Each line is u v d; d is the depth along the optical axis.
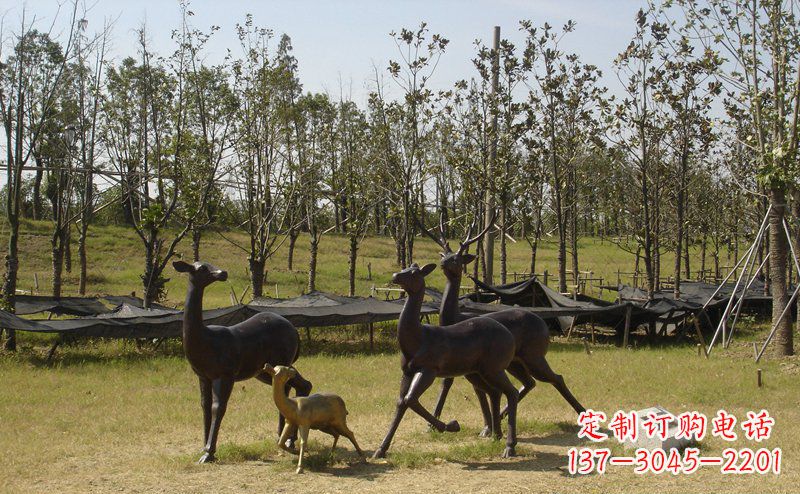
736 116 17.67
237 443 9.36
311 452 8.72
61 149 25.00
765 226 16.41
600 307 19.92
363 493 7.30
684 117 22.41
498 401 9.42
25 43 19.75
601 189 31.03
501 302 22.34
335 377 14.41
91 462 8.49
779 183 15.85
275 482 7.68
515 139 21.41
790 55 16.17
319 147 28.42
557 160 24.70
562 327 21.91
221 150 23.36
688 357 16.77
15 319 15.53
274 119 24.73
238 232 47.81
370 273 38.34
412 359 8.65
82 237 30.36
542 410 11.29
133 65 25.88
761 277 29.45
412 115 21.95
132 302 22.69
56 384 13.52
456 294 9.93
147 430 10.05
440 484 7.63
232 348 8.59
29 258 38.44
